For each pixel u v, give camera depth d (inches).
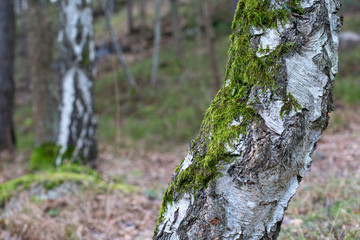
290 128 46.0
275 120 45.8
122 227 145.3
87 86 216.2
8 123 338.3
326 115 50.0
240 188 47.1
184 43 780.0
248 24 48.5
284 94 46.1
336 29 50.4
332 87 50.2
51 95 223.8
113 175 212.1
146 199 174.4
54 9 222.1
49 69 223.3
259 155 45.9
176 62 644.1
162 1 1114.1
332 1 49.2
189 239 50.8
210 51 357.1
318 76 47.4
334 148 223.9
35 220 143.8
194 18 863.1
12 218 143.6
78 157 213.3
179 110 441.1
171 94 501.7
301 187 149.2
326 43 47.8
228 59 52.7
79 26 211.5
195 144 52.7
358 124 287.6
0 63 331.6
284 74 46.4
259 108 46.4
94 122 221.3
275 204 48.4
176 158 288.8
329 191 139.3
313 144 50.6
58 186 171.9
